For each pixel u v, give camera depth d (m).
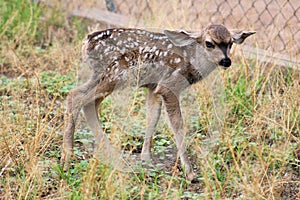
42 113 11.72
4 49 14.75
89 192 8.62
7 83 13.20
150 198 8.91
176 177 9.63
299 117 11.09
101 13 16.98
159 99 10.02
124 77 9.75
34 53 14.80
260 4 16.48
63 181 9.33
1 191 9.20
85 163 9.79
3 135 9.76
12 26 15.99
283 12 15.86
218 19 15.66
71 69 13.31
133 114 11.03
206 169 9.61
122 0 17.81
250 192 8.81
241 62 12.62
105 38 9.80
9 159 9.83
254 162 9.98
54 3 17.31
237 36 9.52
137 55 9.65
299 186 9.48
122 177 9.09
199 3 16.52
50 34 16.08
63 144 9.96
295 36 14.77
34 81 12.96
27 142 9.87
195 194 9.18
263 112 10.78
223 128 10.45
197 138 10.14
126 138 10.30
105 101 11.84
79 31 16.19
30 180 9.33
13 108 11.98
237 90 11.97
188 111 9.88
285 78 12.57
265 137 10.91
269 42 13.57
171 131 10.28
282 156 9.95
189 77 9.62
